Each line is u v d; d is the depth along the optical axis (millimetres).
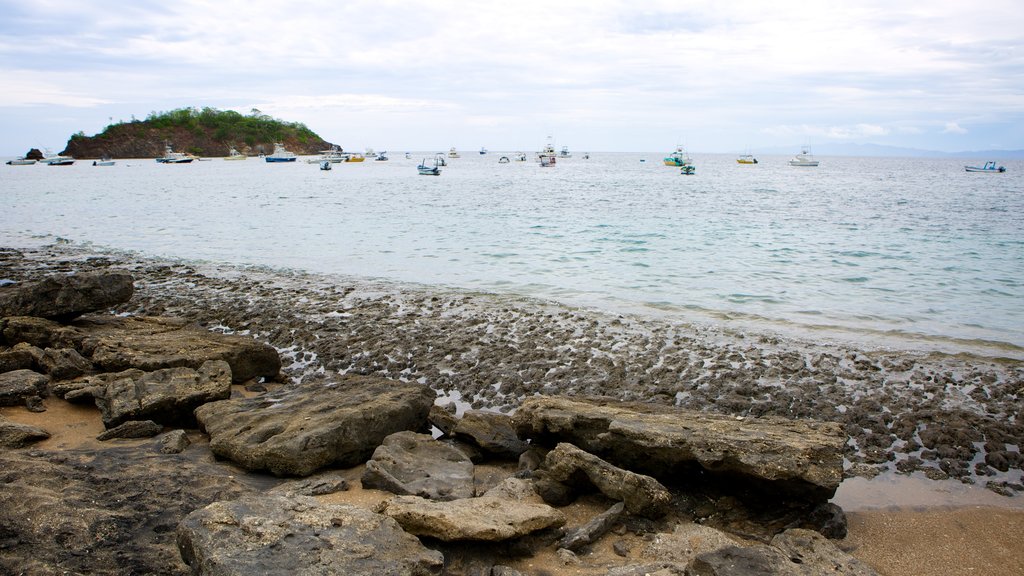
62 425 10531
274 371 13477
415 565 5914
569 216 44469
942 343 16125
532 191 73062
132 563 6152
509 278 24000
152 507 7262
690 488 8867
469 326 17047
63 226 39688
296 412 10219
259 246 31703
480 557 6898
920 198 65500
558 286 22578
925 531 8164
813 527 8094
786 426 9281
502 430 10492
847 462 9953
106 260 27125
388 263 27156
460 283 23078
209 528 6078
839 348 15586
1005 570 7383
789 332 16969
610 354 14852
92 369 12430
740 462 8219
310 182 93250
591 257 28453
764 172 149875
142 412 10461
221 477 8281
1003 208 52719
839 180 110500
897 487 9242
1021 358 14977
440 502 7535
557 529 7570
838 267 26219
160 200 59375
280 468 8984
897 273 25016
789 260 27750
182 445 9719
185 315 17984
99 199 60406
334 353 14773
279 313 18141
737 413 11703
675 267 26188
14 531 6402
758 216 45094
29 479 7574
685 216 44750
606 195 66938
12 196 64062
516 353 14742
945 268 25984
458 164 197125
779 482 8211
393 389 11102
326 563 5703
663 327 17203
